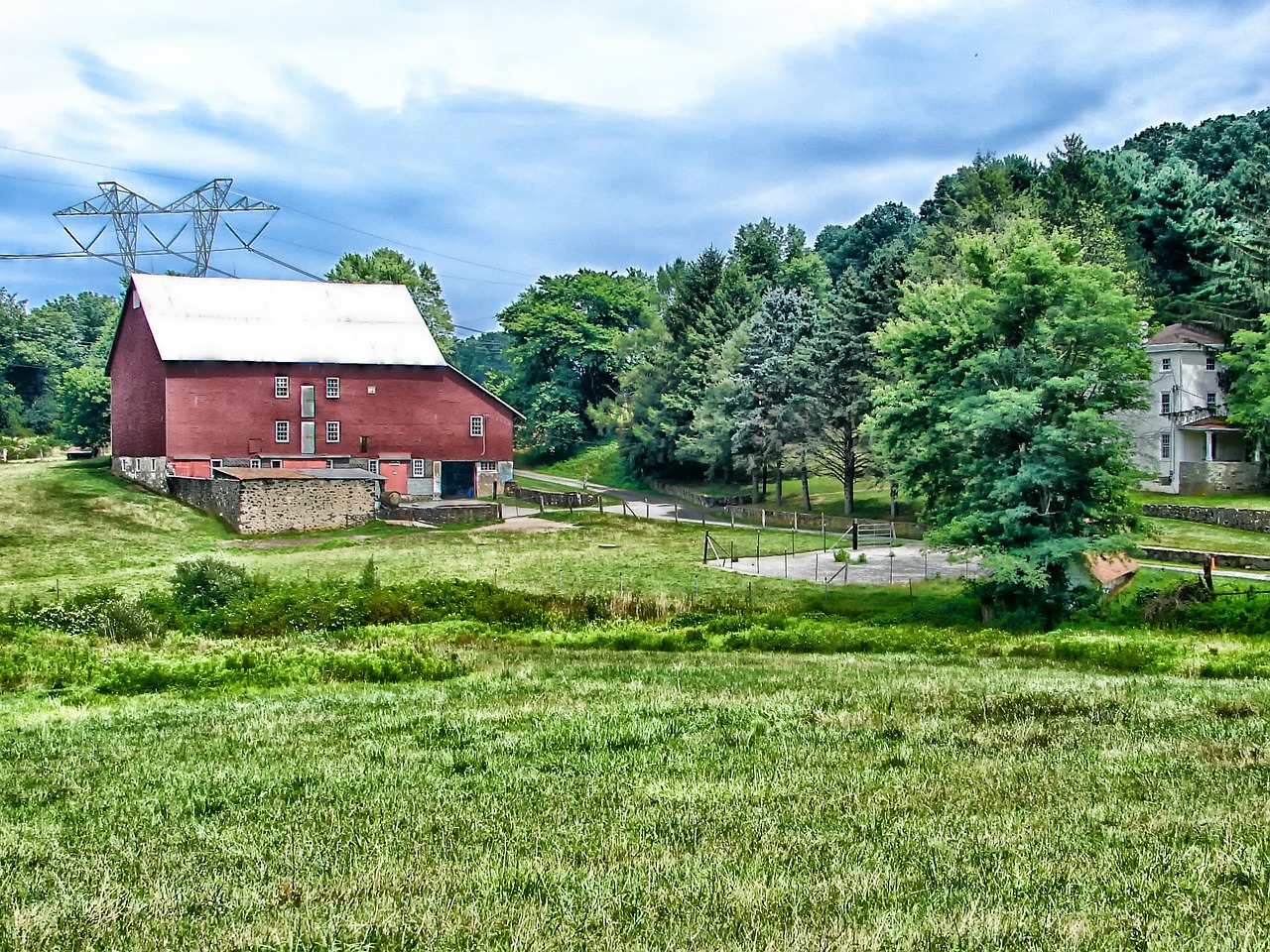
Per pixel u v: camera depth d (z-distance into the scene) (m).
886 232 140.12
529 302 129.62
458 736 15.10
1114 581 39.03
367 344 79.94
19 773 13.76
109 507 63.28
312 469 76.12
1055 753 13.30
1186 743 13.82
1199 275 87.50
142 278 78.44
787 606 39.12
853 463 71.25
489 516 69.81
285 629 32.38
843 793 11.26
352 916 7.83
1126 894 8.09
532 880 8.60
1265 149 108.44
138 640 30.44
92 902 8.36
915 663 25.62
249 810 11.30
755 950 7.07
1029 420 38.44
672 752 13.65
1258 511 52.62
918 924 7.46
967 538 38.16
